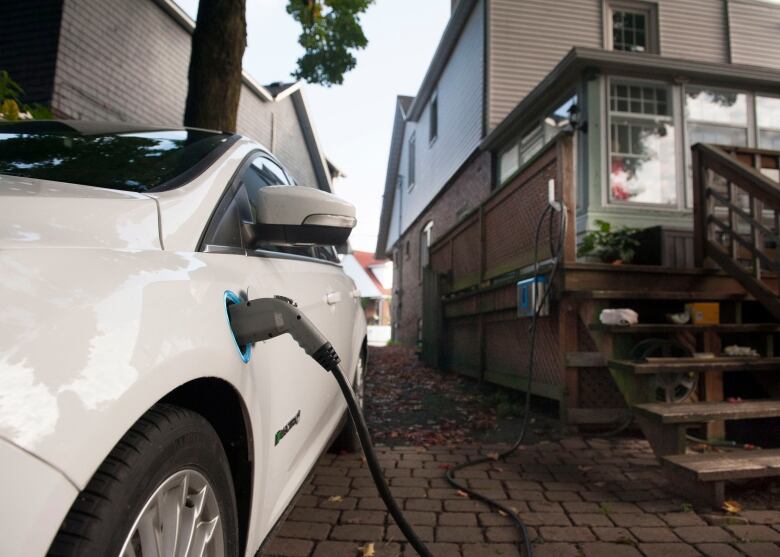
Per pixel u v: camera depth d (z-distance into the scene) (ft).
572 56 24.76
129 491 3.46
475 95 38.34
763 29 38.40
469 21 40.09
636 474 11.25
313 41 24.61
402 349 50.49
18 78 23.70
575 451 12.96
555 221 15.37
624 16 37.45
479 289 22.20
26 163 5.86
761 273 17.07
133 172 5.83
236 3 17.90
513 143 33.42
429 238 52.42
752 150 16.94
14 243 3.59
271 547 7.90
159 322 3.92
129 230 4.54
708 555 7.73
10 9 24.27
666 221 25.91
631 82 26.50
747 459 9.70
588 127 25.64
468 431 15.15
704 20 37.45
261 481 5.49
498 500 9.83
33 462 2.86
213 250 5.42
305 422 7.32
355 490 10.29
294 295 6.93
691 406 10.79
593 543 8.11
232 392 4.84
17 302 3.21
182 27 32.60
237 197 6.38
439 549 7.92
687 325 13.19
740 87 27.86
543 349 16.53
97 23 26.04
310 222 6.04
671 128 26.76
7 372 2.94
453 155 43.88
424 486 10.59
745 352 13.76
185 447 4.10
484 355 22.30
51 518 2.86
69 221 4.22
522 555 7.75
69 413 3.08
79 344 3.31
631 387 11.78
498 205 20.49
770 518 8.93
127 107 28.27
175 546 3.98
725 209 25.40
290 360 6.63
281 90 49.67
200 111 17.56
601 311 14.05
